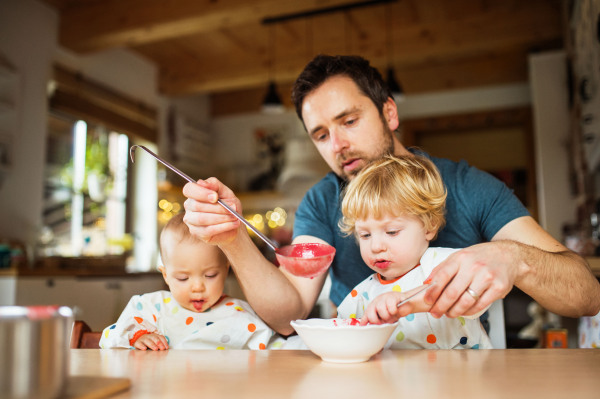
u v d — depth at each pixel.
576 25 3.00
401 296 0.77
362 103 1.26
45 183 3.74
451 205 1.23
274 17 4.05
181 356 0.75
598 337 1.54
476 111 5.03
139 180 4.74
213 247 1.19
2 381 0.43
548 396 0.48
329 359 0.68
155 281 3.75
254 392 0.51
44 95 3.63
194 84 4.88
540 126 4.03
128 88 4.57
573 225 3.56
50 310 0.49
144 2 3.66
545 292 0.88
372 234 1.10
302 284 1.18
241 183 5.73
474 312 0.75
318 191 1.37
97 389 0.50
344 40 4.35
